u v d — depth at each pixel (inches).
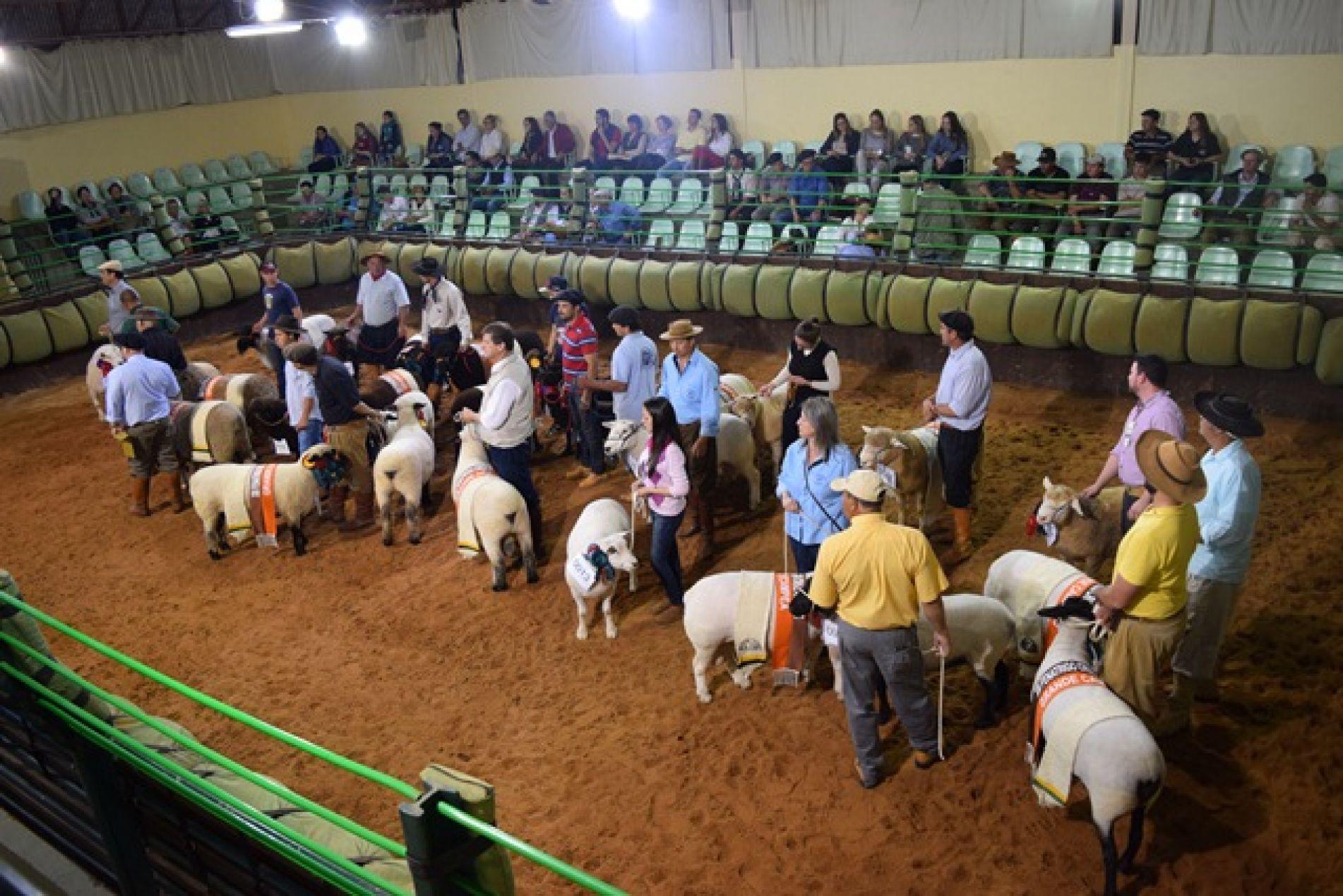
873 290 477.1
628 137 706.2
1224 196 495.5
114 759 152.9
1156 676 219.9
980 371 307.3
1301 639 275.4
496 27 767.7
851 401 460.4
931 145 594.9
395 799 255.1
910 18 609.0
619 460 413.1
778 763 251.9
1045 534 289.9
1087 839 221.1
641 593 330.0
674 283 532.4
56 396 564.1
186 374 465.7
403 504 403.5
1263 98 526.6
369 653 316.2
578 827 240.1
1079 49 565.9
